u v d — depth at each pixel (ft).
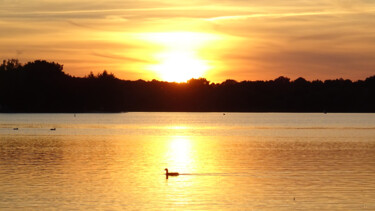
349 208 184.75
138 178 241.76
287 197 201.77
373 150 380.58
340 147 407.64
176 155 343.46
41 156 331.77
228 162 303.89
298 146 417.49
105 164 290.35
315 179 240.94
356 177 245.45
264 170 270.26
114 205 187.52
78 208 183.32
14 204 188.55
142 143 450.71
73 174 252.01
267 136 559.79
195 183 230.68
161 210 181.27
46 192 207.62
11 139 496.64
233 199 198.18
